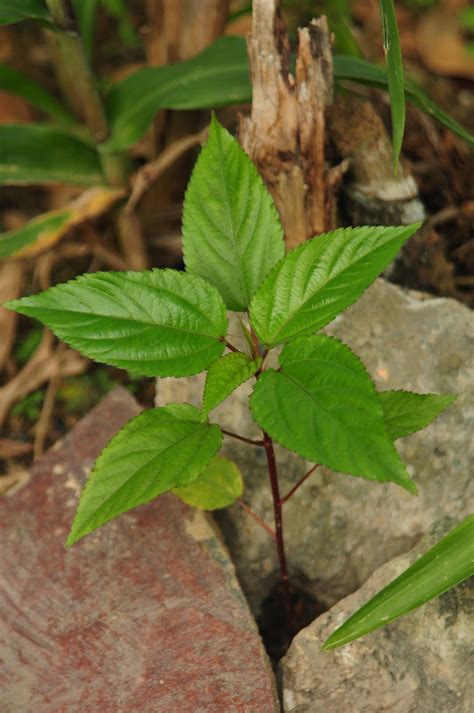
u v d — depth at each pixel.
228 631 0.68
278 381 0.59
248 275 0.63
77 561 0.71
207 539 0.71
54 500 0.73
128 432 0.62
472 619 0.67
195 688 0.67
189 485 0.70
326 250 0.61
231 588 0.69
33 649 0.69
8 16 0.76
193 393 0.75
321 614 0.72
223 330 0.62
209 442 0.62
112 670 0.67
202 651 0.68
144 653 0.68
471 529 0.64
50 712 0.67
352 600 0.69
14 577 0.71
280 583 0.74
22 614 0.70
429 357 0.74
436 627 0.67
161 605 0.69
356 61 0.77
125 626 0.69
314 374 0.59
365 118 0.76
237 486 0.70
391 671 0.67
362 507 0.72
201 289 0.61
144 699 0.67
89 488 0.61
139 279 0.61
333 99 0.76
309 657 0.68
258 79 0.72
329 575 0.73
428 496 0.71
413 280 0.81
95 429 0.76
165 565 0.70
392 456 0.57
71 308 0.60
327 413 0.58
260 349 0.75
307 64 0.71
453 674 0.66
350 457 0.57
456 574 0.63
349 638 0.63
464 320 0.75
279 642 0.73
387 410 0.66
